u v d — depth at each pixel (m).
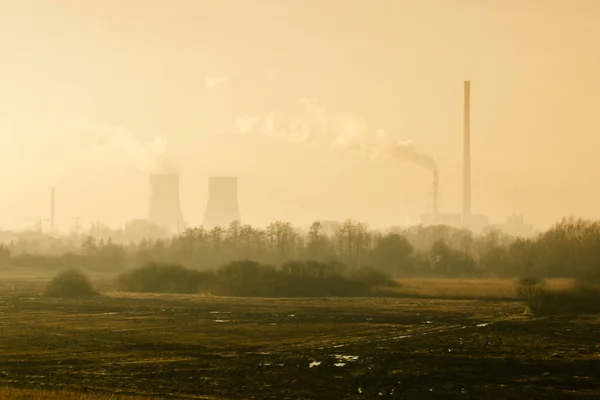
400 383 132.38
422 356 155.75
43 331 190.38
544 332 190.00
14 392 118.69
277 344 171.62
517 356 155.75
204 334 186.50
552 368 144.12
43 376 135.38
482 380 135.12
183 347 167.12
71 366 145.00
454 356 155.75
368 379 134.88
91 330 192.62
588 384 131.75
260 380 133.38
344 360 151.75
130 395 120.12
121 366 145.12
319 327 199.62
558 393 125.38
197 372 139.50
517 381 134.25
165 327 198.88
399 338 180.50
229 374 138.00
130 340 176.62
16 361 149.88
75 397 115.38
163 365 146.12
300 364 147.50
